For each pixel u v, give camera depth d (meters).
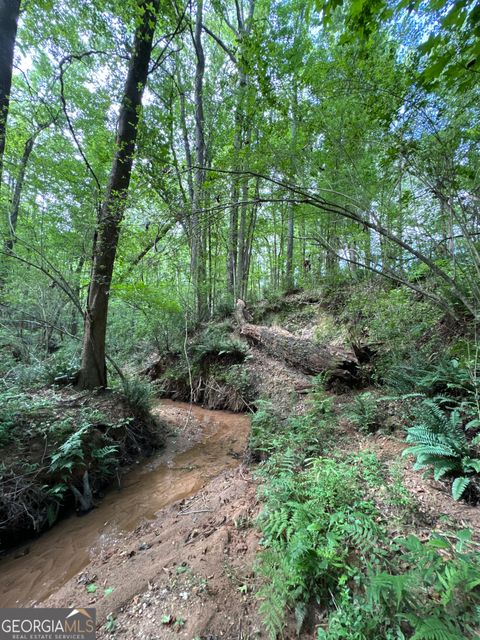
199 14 7.89
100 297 5.05
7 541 2.82
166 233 3.63
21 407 3.84
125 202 3.88
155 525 2.86
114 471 4.01
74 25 4.45
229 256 9.19
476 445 2.42
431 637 1.18
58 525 3.11
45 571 2.44
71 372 5.13
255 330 7.19
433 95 2.89
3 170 4.40
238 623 1.70
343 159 3.99
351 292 6.30
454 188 3.04
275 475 2.96
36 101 4.75
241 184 3.44
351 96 3.41
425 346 4.02
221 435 5.30
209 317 8.81
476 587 1.44
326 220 5.30
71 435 3.57
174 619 1.77
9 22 4.21
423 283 4.80
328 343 5.82
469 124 2.91
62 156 5.07
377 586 1.47
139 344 8.87
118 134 4.69
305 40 3.67
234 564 2.08
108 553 2.56
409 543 1.62
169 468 4.23
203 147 8.09
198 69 8.17
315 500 2.17
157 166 3.58
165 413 6.28
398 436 3.19
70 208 4.79
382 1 1.77
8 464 3.08
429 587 1.51
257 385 6.18
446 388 3.18
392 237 3.25
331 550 1.71
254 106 3.67
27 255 5.54
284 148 3.64
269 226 8.87
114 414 4.54
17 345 6.66
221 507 2.88
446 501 2.19
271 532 2.08
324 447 3.28
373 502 2.19
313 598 1.70
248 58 3.50
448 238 3.47
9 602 2.12
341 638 1.47
